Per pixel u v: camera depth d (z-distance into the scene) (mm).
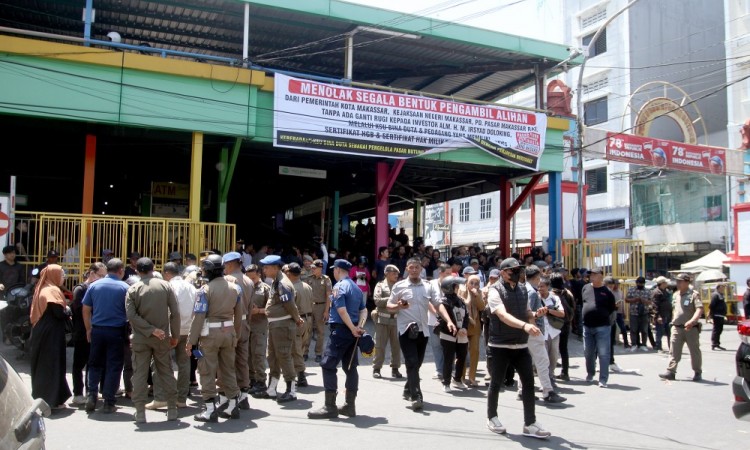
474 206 40188
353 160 17156
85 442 5906
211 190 20984
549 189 17609
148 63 12555
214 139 14133
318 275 11008
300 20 14508
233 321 6926
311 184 21188
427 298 7859
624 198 32656
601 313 9500
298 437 6234
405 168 18844
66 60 12008
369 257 19469
